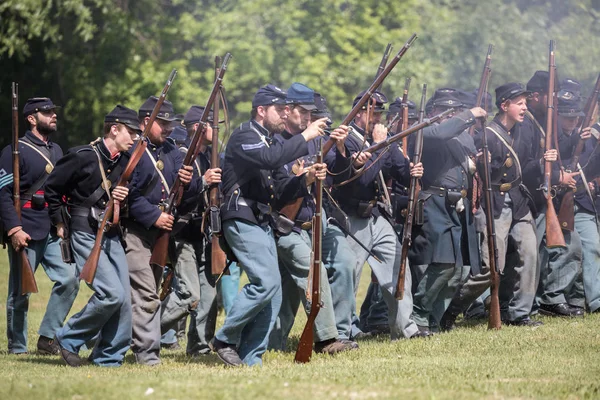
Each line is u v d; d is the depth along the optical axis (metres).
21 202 21.19
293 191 18.11
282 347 20.33
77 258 18.14
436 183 21.38
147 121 19.38
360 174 19.97
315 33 56.16
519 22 55.25
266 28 56.72
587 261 24.83
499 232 22.56
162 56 57.38
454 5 58.56
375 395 14.32
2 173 20.84
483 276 22.81
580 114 24.39
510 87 22.56
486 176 21.72
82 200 18.06
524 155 23.00
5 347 22.81
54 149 21.83
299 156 17.48
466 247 21.75
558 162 23.53
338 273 20.02
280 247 18.56
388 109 23.94
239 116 55.41
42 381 15.35
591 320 23.30
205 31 55.62
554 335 20.88
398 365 17.61
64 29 58.94
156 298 18.72
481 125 22.11
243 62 54.53
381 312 24.11
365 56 55.12
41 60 61.06
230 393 14.12
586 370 16.97
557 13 57.59
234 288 22.83
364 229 20.89
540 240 23.86
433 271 21.47
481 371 16.86
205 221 18.69
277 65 55.44
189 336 20.42
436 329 22.31
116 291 17.83
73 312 29.91
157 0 60.00
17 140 20.97
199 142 18.50
